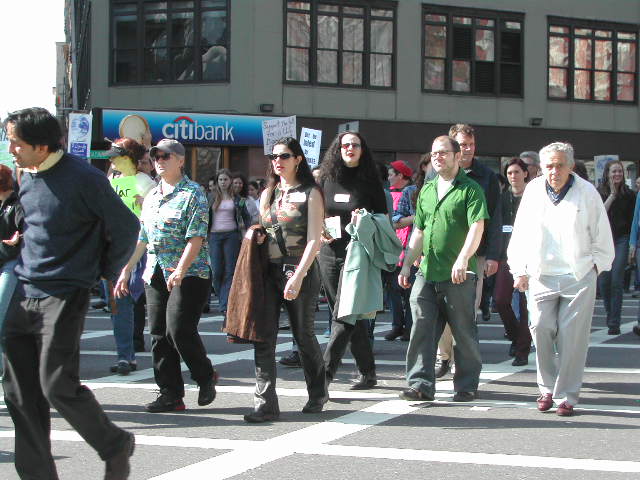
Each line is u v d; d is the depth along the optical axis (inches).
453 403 283.4
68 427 253.0
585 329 264.7
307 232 257.3
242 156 1026.1
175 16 1053.8
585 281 263.1
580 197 261.3
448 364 333.4
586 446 229.1
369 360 307.6
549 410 271.4
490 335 450.9
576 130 1208.2
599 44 1222.9
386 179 417.4
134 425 254.4
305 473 204.7
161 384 272.4
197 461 215.0
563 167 260.2
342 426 251.6
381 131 1098.7
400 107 1107.3
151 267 267.7
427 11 1120.8
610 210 457.1
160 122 986.1
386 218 296.2
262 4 1038.4
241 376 334.0
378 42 1100.5
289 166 258.1
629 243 454.9
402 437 238.7
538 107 1183.6
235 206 533.3
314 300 264.8
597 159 941.2
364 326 306.0
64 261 175.3
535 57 1179.9
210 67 1048.2
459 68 1141.7
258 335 253.9
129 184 335.0
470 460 215.6
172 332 264.8
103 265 183.6
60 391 170.9
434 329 287.7
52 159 176.1
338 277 301.4
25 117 171.8
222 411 272.5
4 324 176.9
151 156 266.8
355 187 302.4
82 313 175.9
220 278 533.6
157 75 1061.8
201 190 268.5
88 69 1226.0
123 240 179.0
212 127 1002.7
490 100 1155.9
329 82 1077.1
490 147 1155.9
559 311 266.1
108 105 1067.9
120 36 1068.5
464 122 1142.3
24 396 177.0
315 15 1066.1
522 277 269.4
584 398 292.8
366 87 1091.9
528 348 354.9
